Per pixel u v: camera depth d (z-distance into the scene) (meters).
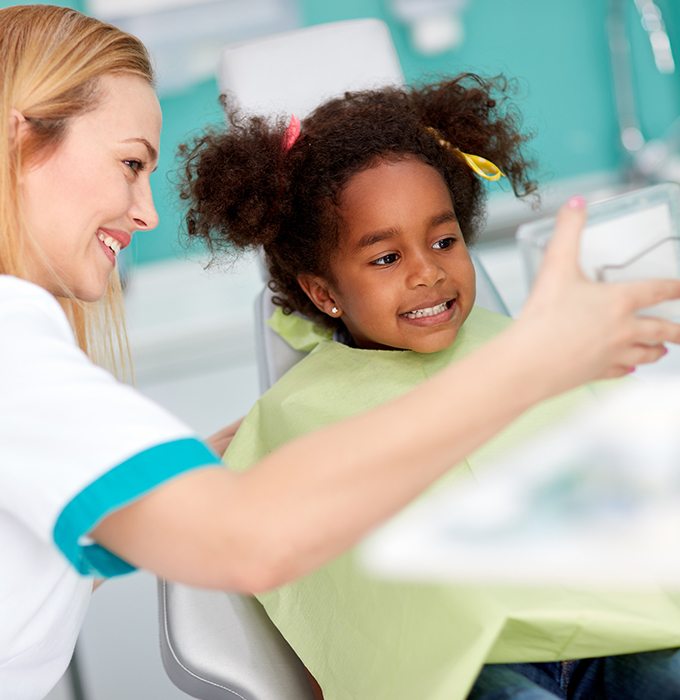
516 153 1.53
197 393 3.01
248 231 1.36
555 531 1.08
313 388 1.28
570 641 0.98
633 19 3.80
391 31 3.64
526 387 0.66
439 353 1.29
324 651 1.11
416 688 0.98
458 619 0.98
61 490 0.68
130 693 1.87
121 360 1.19
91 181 0.89
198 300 3.49
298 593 1.17
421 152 1.29
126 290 3.49
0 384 0.72
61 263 0.92
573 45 3.79
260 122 1.39
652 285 0.68
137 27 3.41
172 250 3.67
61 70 0.87
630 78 3.78
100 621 2.11
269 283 1.48
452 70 3.72
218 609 1.18
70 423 0.70
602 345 0.67
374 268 1.26
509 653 1.00
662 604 1.00
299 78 1.75
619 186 3.88
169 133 3.52
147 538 0.68
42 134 0.87
